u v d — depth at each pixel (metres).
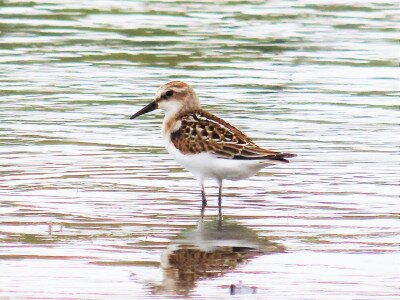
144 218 15.01
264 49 27.19
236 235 14.28
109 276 12.61
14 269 12.78
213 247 13.76
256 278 12.58
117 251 13.52
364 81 24.38
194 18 30.53
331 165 17.95
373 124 20.80
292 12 31.56
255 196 16.23
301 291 12.18
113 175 17.23
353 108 22.03
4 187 16.36
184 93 16.58
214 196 16.28
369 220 14.98
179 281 12.47
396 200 15.98
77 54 26.31
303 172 17.56
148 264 13.03
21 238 13.95
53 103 22.09
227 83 23.83
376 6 32.59
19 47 26.88
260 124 20.55
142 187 16.61
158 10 31.53
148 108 16.78
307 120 20.98
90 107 21.86
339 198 16.08
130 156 18.44
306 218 15.08
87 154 18.47
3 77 24.03
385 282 12.49
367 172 17.53
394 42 28.20
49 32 28.48
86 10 31.33
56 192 16.17
